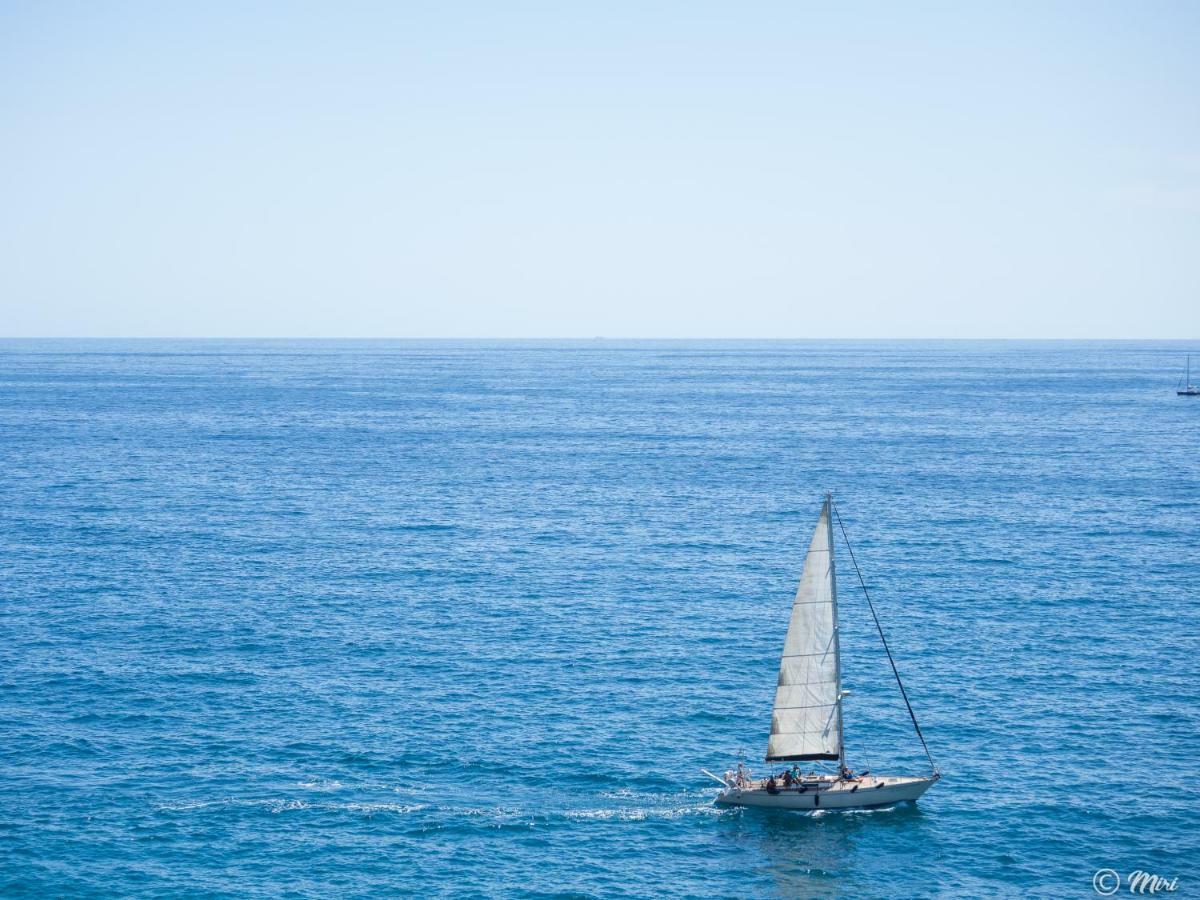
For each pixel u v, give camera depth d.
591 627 90.69
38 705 72.62
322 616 93.25
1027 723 71.31
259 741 67.56
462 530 129.88
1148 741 68.44
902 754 67.12
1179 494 155.25
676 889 53.28
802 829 58.78
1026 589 102.62
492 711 72.44
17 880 52.50
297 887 52.66
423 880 53.50
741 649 85.25
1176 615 94.06
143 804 59.81
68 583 102.94
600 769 64.56
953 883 53.88
